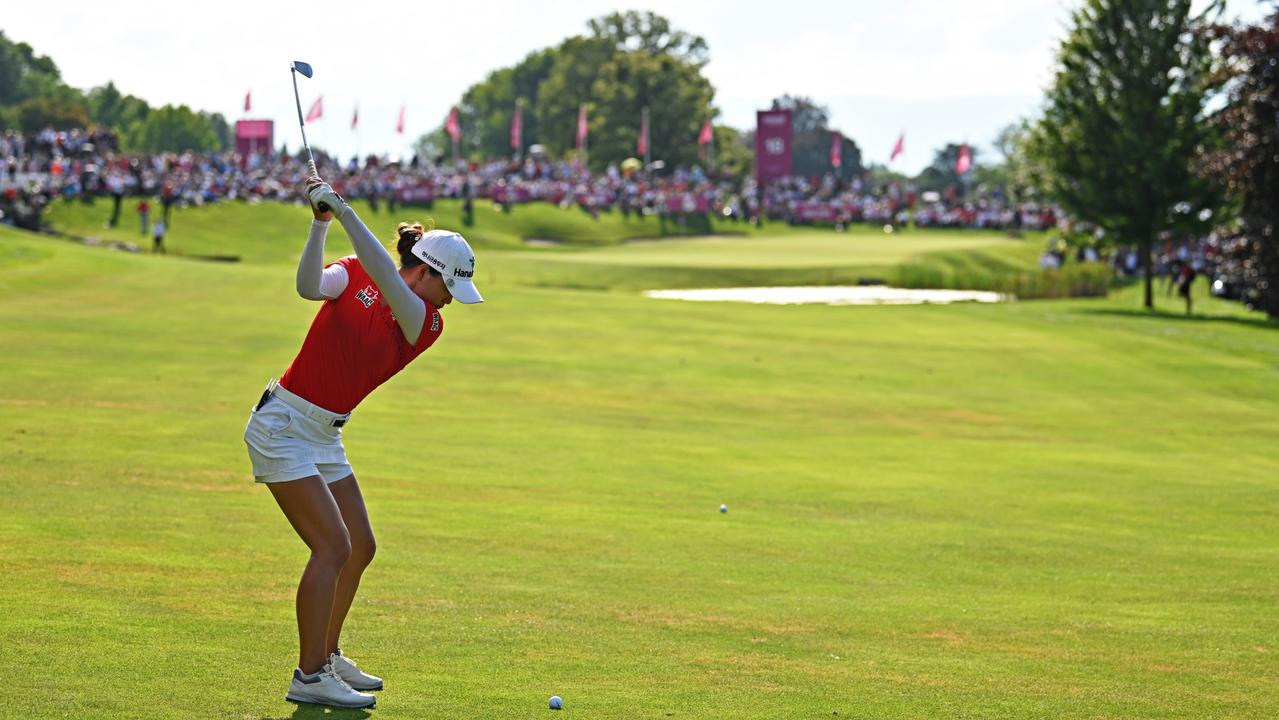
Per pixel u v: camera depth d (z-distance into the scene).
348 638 7.22
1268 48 40.53
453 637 7.37
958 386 26.05
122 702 5.71
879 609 8.77
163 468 13.14
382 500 12.27
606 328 33.34
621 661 7.05
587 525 11.50
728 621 8.19
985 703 6.55
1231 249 43.62
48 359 23.17
